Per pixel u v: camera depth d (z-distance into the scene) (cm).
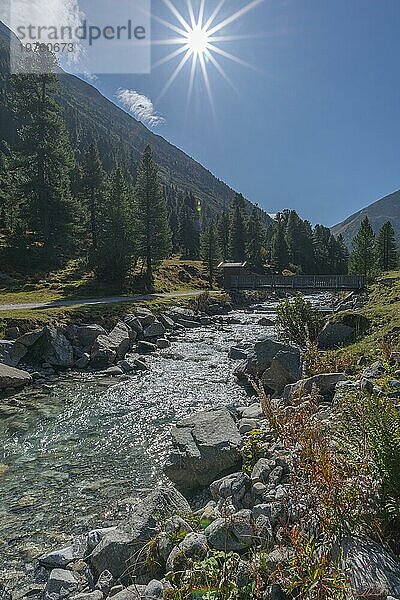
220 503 598
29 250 4441
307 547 356
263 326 3203
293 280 4819
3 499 764
